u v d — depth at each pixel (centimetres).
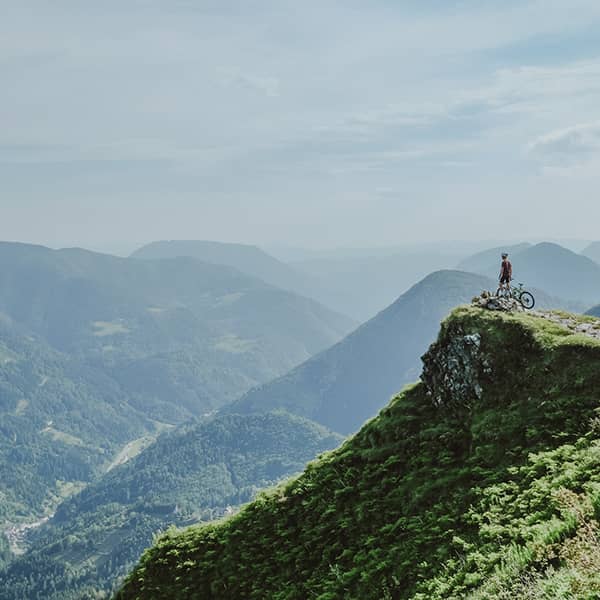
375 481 2609
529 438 2148
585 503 1380
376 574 1969
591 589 1018
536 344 2562
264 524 2798
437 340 3073
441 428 2638
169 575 2797
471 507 1916
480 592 1320
